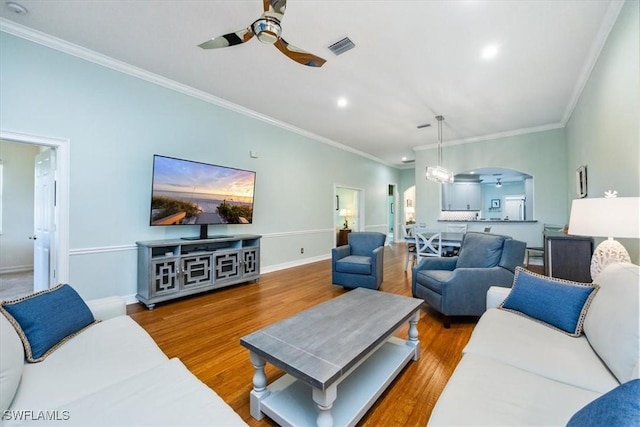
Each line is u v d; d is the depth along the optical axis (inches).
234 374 79.9
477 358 55.9
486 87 152.6
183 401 42.9
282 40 87.6
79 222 122.9
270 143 209.3
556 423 37.9
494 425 37.8
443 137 253.9
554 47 115.8
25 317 55.2
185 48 119.9
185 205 151.8
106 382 47.4
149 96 144.0
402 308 83.8
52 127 115.8
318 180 255.0
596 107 124.6
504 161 239.0
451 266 135.0
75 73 121.1
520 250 115.7
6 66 105.6
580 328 64.6
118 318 73.6
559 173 216.7
